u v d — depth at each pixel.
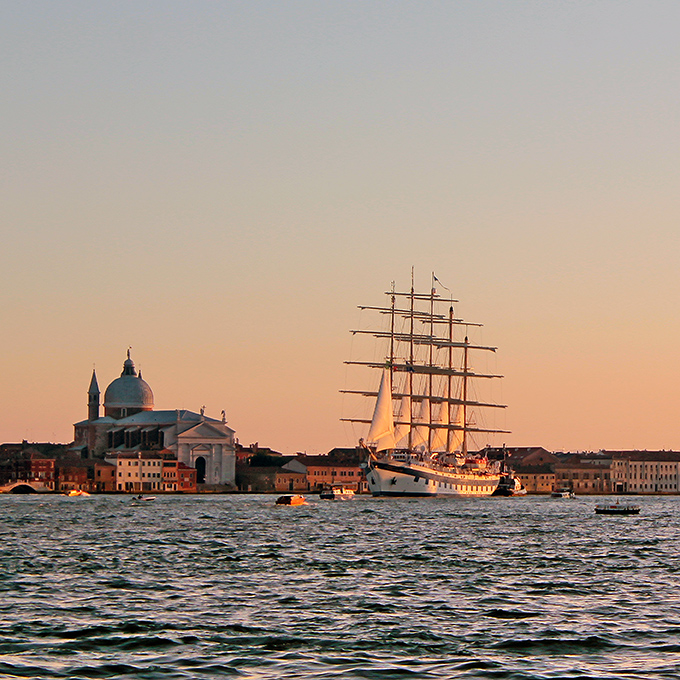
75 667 79.88
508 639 90.75
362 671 78.88
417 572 141.88
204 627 96.00
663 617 103.06
